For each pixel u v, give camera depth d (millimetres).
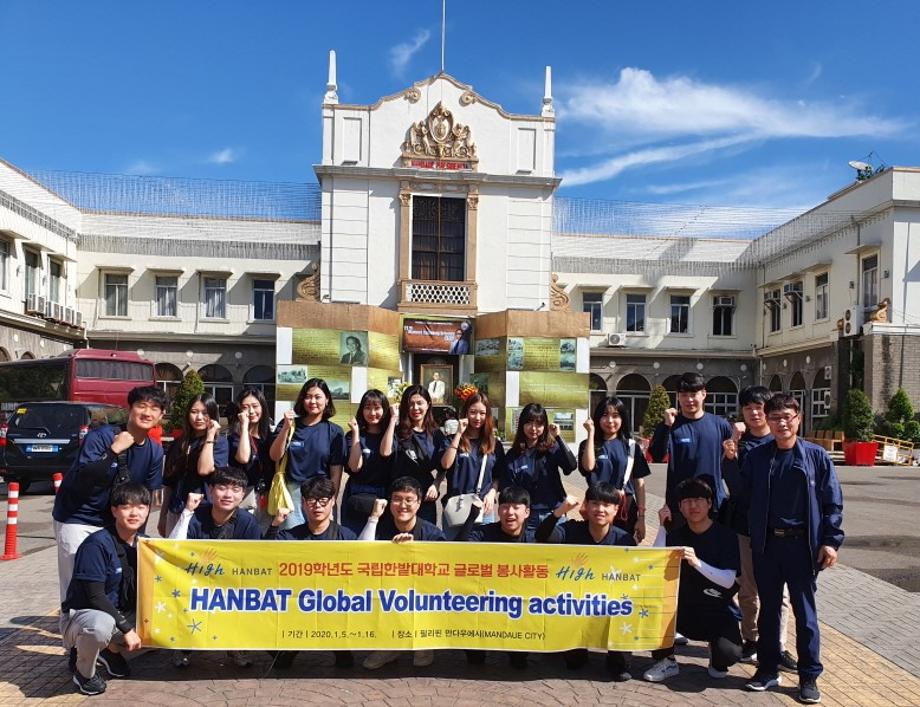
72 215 29672
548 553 4895
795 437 4793
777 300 31000
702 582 4996
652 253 33375
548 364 23688
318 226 31500
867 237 24859
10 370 19875
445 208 25141
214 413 5672
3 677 4805
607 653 4949
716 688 4777
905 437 22594
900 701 4609
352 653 5070
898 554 9125
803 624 4621
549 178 24953
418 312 24547
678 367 33125
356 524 5543
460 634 4891
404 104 24859
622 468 5961
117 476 4914
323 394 5891
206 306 31109
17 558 8602
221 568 4793
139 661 5098
